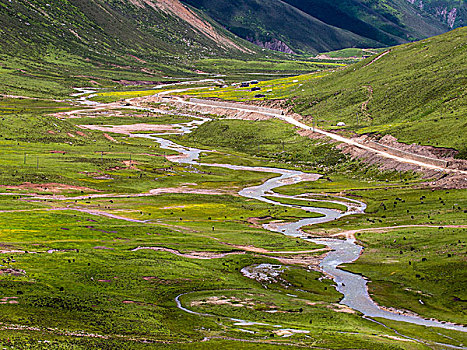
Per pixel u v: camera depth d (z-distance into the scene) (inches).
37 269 3262.8
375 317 2947.8
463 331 2719.0
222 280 3462.1
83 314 2647.6
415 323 2851.9
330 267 3838.6
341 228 4869.6
